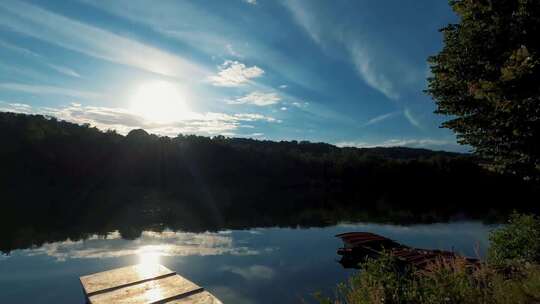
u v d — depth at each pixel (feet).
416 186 219.61
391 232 83.25
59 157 202.28
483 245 67.56
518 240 23.97
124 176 215.72
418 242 71.77
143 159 229.66
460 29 21.75
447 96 22.98
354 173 247.50
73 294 41.45
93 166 213.46
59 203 136.98
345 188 230.68
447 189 206.59
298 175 253.24
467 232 82.69
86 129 243.81
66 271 49.93
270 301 39.32
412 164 228.43
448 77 22.20
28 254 59.47
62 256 58.23
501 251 25.50
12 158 187.93
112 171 217.15
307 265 53.36
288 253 61.05
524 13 18.33
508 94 17.07
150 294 8.50
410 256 42.01
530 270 17.85
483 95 17.92
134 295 8.43
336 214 116.16
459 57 21.56
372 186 233.76
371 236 61.62
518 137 18.86
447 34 23.09
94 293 8.56
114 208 124.57
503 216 109.40
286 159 268.82
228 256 58.70
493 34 19.65
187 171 235.20
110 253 60.54
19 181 178.19
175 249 63.93
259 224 94.32
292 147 365.20
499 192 176.35
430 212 121.29
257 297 40.50
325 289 42.52
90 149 219.82
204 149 259.60
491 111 19.69
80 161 208.64
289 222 98.22
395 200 166.20
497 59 19.61
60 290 42.63
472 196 177.06
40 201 142.31
